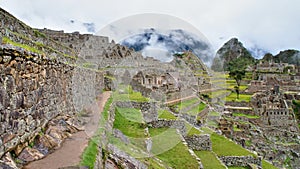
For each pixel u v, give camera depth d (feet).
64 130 29.27
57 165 20.54
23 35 28.66
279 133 207.72
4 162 17.25
